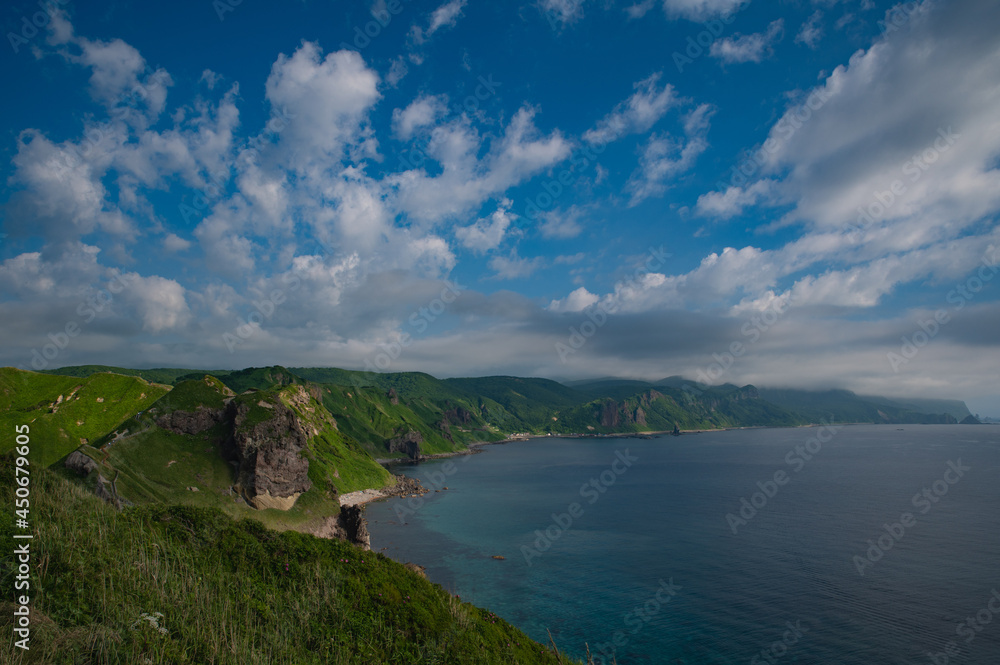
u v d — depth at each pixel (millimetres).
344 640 30047
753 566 95125
